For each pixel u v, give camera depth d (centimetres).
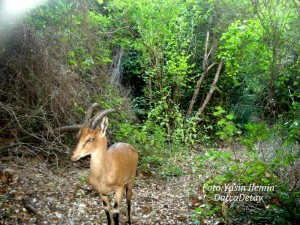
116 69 596
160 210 288
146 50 607
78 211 258
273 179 241
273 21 374
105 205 230
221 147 598
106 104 397
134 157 255
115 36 575
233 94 782
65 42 380
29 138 337
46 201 260
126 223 260
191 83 754
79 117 373
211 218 256
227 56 592
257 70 576
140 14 545
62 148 353
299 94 332
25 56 328
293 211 228
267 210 244
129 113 458
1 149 306
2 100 331
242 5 579
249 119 701
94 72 427
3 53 323
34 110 322
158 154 430
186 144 484
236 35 518
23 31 329
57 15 396
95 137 212
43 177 300
